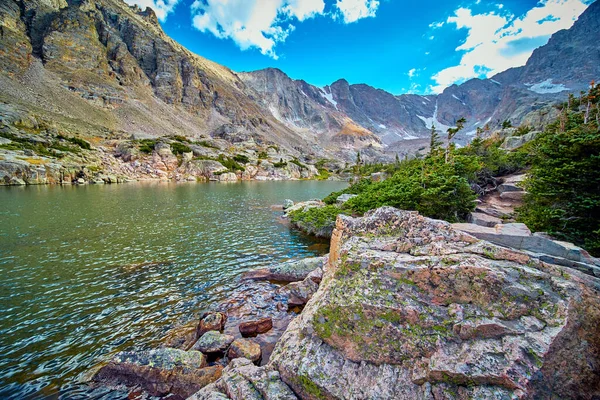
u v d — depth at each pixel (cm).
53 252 2514
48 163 8594
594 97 4925
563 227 1788
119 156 12769
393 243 951
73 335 1337
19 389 992
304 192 9044
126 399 953
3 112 11069
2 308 1574
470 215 2566
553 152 1948
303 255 2681
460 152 4875
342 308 825
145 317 1514
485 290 729
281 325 1447
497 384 603
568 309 652
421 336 723
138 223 3750
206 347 1182
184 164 13462
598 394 595
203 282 1989
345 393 708
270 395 757
